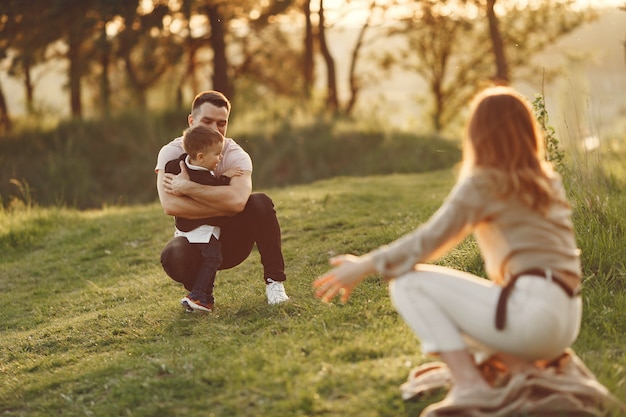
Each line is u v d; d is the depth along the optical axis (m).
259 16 27.80
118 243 8.75
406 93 34.38
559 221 2.95
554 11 30.08
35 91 31.02
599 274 4.96
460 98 34.66
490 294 2.90
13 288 7.54
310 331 4.39
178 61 28.20
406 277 2.98
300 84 34.12
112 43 23.42
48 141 22.19
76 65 27.94
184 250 5.02
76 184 20.59
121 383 4.02
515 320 2.82
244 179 4.95
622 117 8.34
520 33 31.33
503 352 2.91
